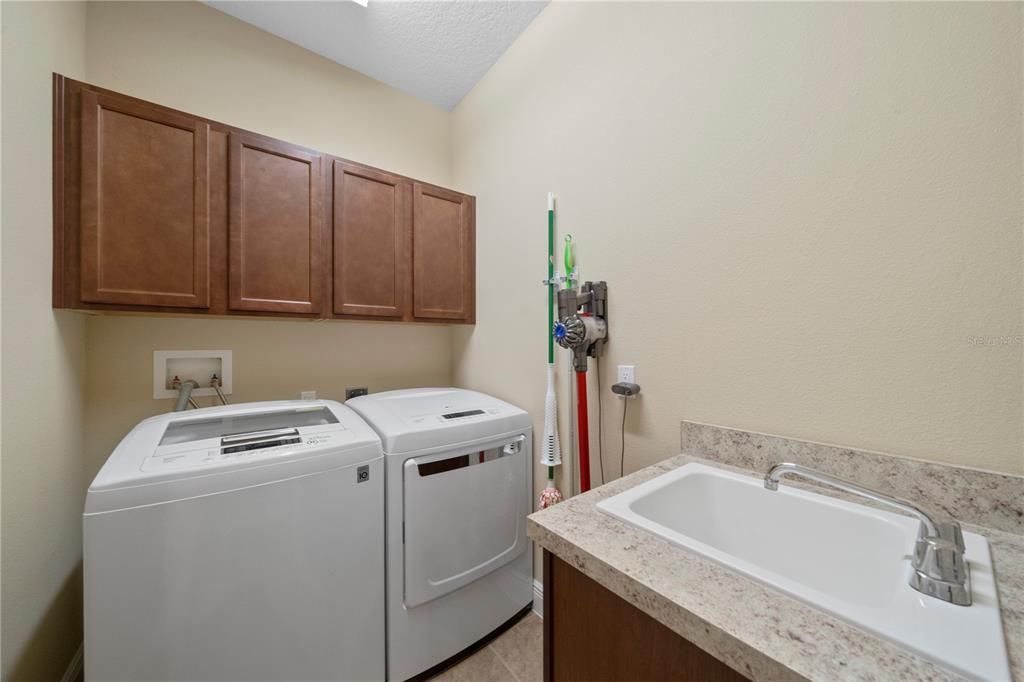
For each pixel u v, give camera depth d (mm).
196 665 917
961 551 517
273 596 1011
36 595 957
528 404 1709
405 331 2139
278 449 1059
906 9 760
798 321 910
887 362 789
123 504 847
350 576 1134
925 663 397
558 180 1555
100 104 1147
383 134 2070
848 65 831
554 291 1561
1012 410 661
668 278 1177
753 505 873
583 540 650
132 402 1448
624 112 1301
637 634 583
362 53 1866
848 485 652
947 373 722
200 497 924
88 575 817
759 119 972
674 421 1161
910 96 755
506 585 1518
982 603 477
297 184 1494
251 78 1699
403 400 1629
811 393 892
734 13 1018
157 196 1229
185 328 1550
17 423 870
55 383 1085
